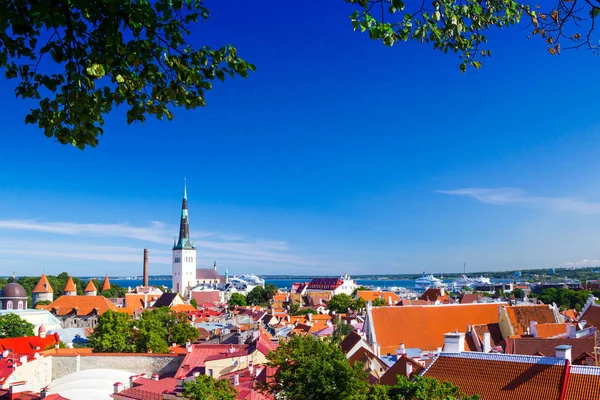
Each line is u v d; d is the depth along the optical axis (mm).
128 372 108312
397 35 20672
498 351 97375
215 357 96438
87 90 19969
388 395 48562
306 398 55406
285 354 60875
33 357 111438
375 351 101375
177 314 173750
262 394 68125
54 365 115125
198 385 57219
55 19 18344
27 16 18906
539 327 99188
